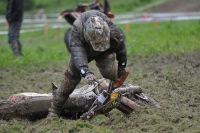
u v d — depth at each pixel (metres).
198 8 82.06
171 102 19.27
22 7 38.75
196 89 21.36
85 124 16.19
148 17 75.88
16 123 17.20
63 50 44.16
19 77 29.45
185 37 41.09
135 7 96.12
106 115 17.88
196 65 27.31
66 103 18.28
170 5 89.62
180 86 22.23
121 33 15.99
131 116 16.81
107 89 18.27
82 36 15.82
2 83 27.36
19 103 17.88
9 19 38.62
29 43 58.84
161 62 30.58
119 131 15.60
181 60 30.39
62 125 16.39
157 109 17.61
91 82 15.32
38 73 31.03
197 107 18.09
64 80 17.14
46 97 18.23
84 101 18.23
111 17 36.00
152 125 15.75
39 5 112.81
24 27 78.06
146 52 35.75
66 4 112.44
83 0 112.00
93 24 15.22
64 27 75.50
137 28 61.88
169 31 47.72
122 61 16.61
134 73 26.95
